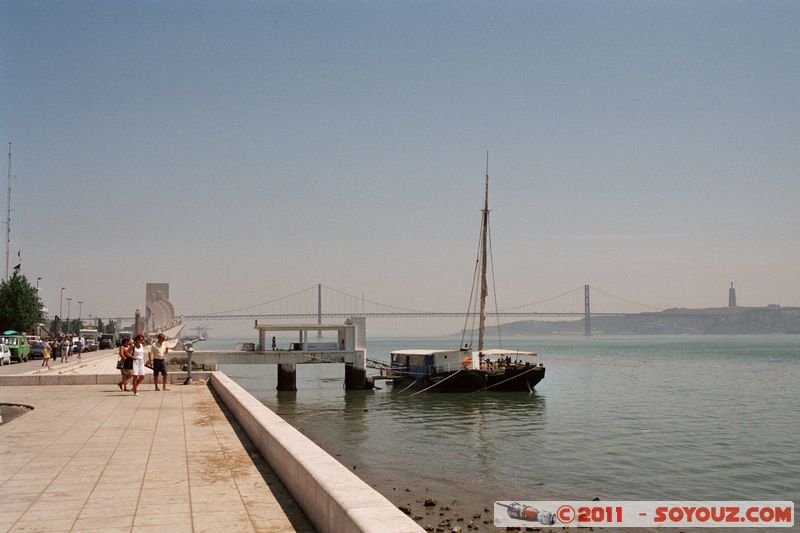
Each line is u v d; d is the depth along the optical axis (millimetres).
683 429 39094
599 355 157500
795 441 34531
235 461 12391
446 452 31484
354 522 6590
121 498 9688
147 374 29609
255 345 65438
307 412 49125
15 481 10727
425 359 64062
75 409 20172
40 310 88688
